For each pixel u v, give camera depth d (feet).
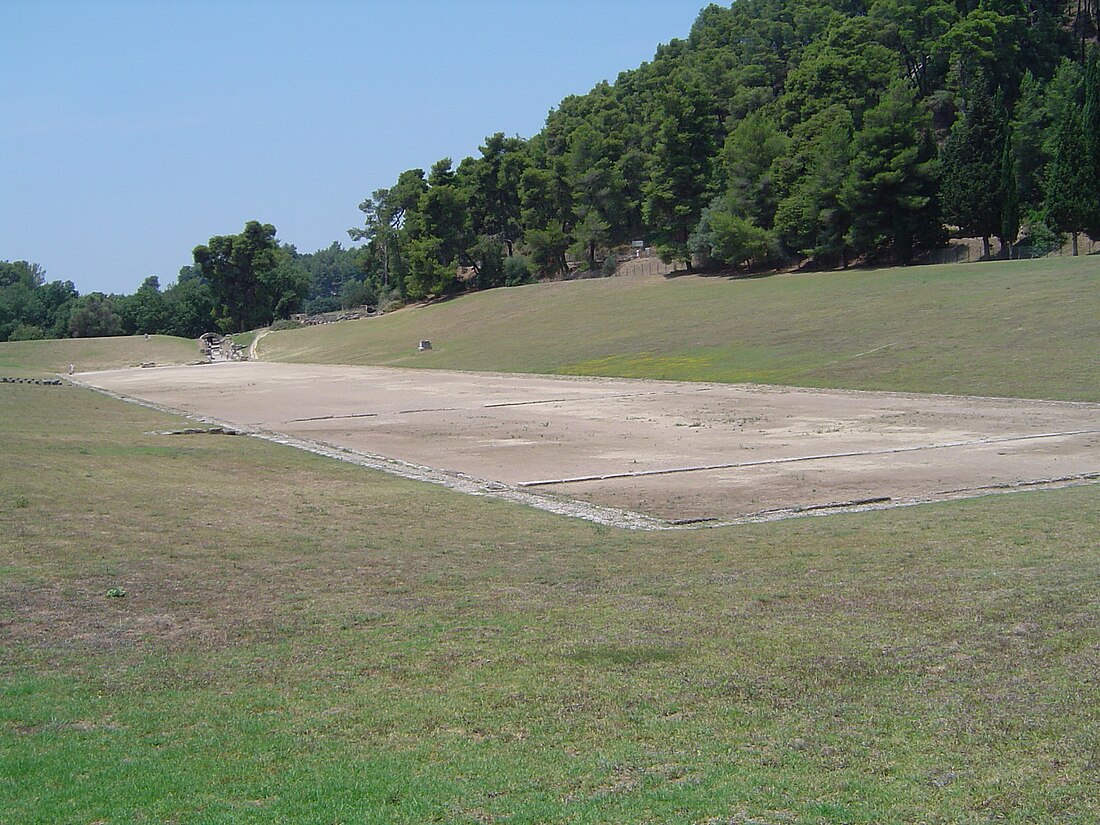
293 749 25.14
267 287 507.30
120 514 58.08
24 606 39.06
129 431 120.26
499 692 29.25
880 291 234.58
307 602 41.04
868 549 49.83
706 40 538.47
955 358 159.53
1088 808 20.54
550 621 37.42
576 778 22.85
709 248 343.87
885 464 87.61
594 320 279.90
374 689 29.96
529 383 189.26
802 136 334.65
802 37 501.97
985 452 92.73
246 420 140.67
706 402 143.95
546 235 412.16
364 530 58.75
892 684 28.76
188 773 23.52
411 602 41.06
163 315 520.83
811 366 171.01
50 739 25.95
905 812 20.65
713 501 71.67
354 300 514.27
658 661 31.89
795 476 82.33
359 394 178.29
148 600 40.78
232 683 30.81
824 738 24.94
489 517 65.05
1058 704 26.30
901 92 297.74
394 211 471.62
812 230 314.96
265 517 61.31
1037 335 164.86
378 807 21.43
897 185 294.87
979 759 23.24
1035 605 36.14
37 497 60.64
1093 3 465.47
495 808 21.27
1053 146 305.53
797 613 37.27
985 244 295.69
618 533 59.41
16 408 145.18
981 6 412.98
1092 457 88.33
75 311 494.59
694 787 22.11
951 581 41.14
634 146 439.63
